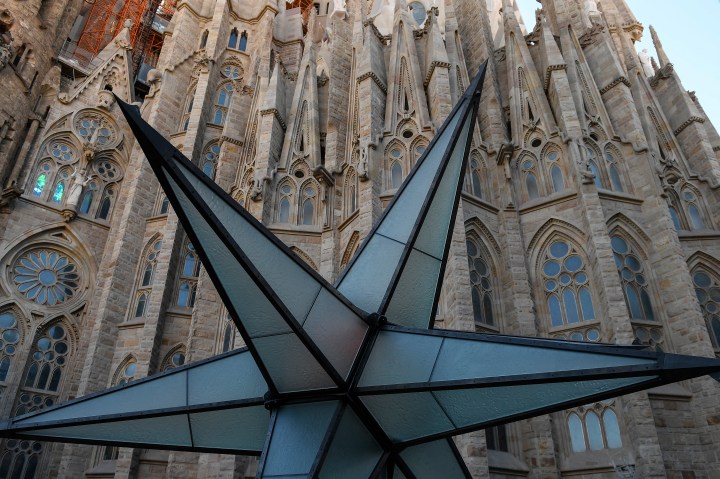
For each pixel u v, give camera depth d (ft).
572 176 84.12
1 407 92.53
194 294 104.12
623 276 78.59
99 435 40.06
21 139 113.70
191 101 133.28
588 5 117.39
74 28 167.43
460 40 108.47
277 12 151.53
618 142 90.02
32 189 110.52
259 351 34.22
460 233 76.59
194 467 79.66
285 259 34.53
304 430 34.19
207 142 125.49
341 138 104.32
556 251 81.92
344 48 119.14
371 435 35.04
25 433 38.37
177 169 30.78
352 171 95.55
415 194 43.01
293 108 107.45
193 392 39.78
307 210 97.19
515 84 97.71
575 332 75.31
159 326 96.02
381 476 36.58
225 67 140.15
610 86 96.02
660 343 74.43
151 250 109.60
